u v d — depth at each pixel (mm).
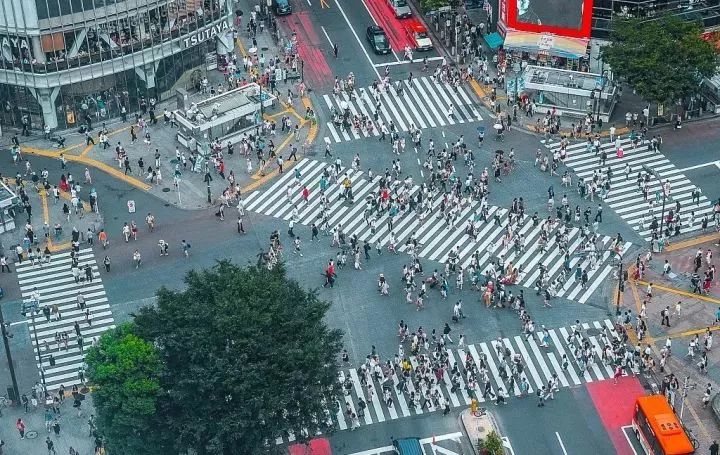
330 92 170875
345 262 142125
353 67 175750
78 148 161000
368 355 129625
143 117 165875
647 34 156750
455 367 127125
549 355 129875
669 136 160500
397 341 132000
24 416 124875
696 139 159750
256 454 109062
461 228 146750
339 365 119438
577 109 163750
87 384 127062
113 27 159875
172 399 110938
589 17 166250
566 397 125438
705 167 155000
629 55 157125
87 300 138000
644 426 118188
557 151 158375
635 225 146750
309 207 150750
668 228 144125
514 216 146500
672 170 154750
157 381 109812
